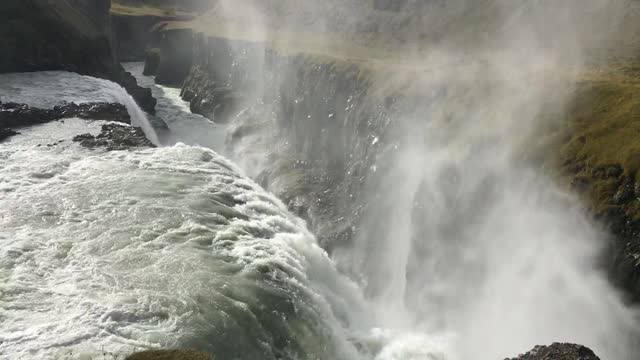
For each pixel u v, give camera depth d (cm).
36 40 5278
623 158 2259
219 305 2081
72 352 1733
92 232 2484
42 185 2912
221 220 2748
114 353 1745
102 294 2055
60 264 2231
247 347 1986
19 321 1864
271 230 2900
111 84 5159
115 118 4162
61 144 3519
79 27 5753
